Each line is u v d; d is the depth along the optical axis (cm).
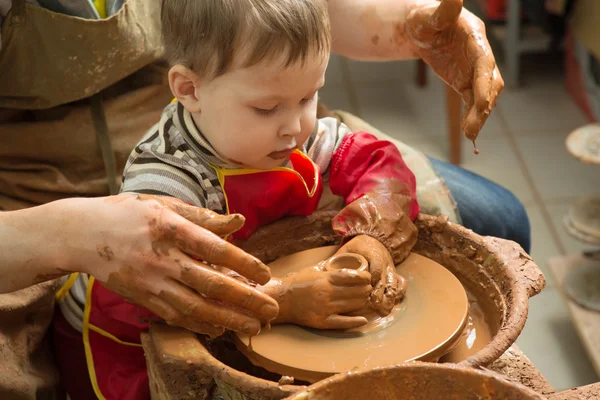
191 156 107
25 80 124
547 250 255
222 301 88
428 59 122
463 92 114
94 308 115
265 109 98
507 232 153
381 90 351
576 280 226
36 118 131
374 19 130
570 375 214
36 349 120
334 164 122
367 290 97
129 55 126
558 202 275
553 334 229
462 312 96
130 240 89
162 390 90
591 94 293
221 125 100
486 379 69
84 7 121
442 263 111
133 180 104
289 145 102
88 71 124
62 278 125
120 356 115
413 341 93
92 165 134
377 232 107
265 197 112
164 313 90
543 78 345
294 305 97
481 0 371
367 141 122
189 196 104
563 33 311
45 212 94
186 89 103
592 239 220
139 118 136
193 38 96
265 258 115
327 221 117
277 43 91
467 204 151
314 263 108
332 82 360
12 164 129
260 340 96
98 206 93
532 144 305
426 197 136
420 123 325
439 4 112
